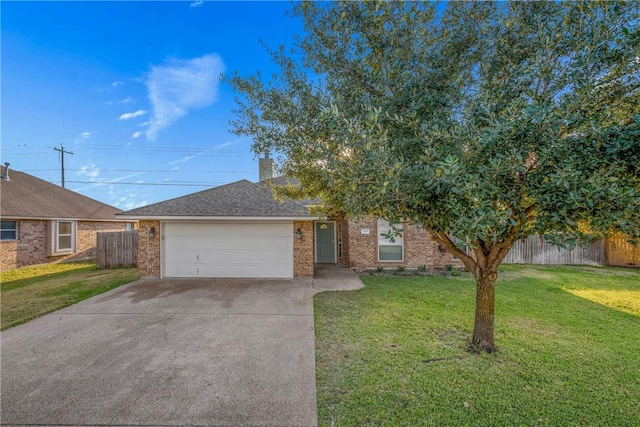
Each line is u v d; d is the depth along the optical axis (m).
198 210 9.79
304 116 4.28
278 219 9.73
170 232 10.09
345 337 5.05
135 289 8.59
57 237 15.14
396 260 12.02
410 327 5.45
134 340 5.07
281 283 9.38
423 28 3.80
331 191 4.96
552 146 2.66
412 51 3.73
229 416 3.12
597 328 5.37
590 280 9.56
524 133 2.75
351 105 3.70
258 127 5.05
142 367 4.14
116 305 7.06
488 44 3.70
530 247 13.09
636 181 2.58
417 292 8.09
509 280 9.55
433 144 3.13
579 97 2.77
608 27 2.88
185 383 3.73
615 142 2.51
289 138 4.69
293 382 3.72
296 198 7.27
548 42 3.08
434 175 2.74
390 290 8.37
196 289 8.60
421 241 11.94
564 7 3.22
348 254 12.41
